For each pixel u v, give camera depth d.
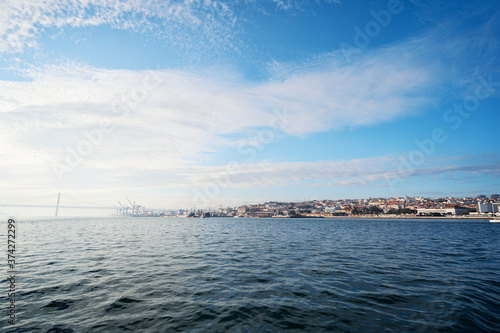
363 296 9.61
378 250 22.25
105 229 52.41
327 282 11.59
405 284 11.20
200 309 8.41
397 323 7.27
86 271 13.38
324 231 52.09
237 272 13.51
